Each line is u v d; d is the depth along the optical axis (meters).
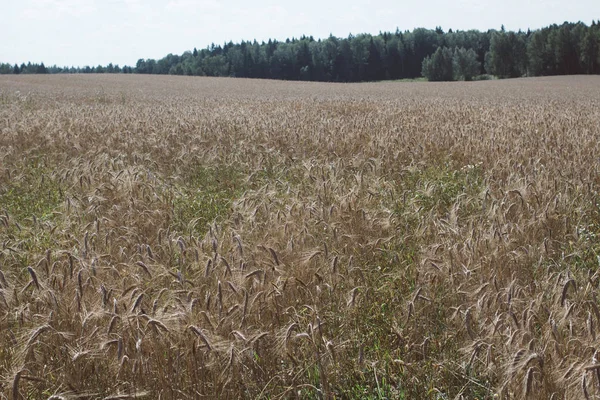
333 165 9.50
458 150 11.27
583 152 10.12
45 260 4.94
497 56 128.38
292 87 61.31
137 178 8.48
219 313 3.93
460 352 4.04
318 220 6.12
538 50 122.19
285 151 12.10
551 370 3.38
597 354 3.35
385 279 5.32
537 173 8.53
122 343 3.49
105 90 48.41
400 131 13.40
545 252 5.47
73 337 3.88
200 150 11.67
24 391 3.53
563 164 9.17
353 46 145.00
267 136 13.26
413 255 5.83
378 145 11.46
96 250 5.71
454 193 8.81
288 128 14.25
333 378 3.82
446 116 19.14
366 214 6.36
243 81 75.81
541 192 7.21
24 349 3.54
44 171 10.81
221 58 155.25
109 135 13.88
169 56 191.62
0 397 3.40
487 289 4.41
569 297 4.39
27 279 5.38
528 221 6.25
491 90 55.28
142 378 3.60
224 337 3.86
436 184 8.87
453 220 6.11
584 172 8.70
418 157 10.73
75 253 5.41
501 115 19.89
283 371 3.78
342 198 6.66
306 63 148.62
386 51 145.50
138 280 4.62
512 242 5.61
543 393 3.27
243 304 4.08
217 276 4.66
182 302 4.03
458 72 128.50
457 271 4.93
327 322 4.38
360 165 9.83
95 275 4.68
